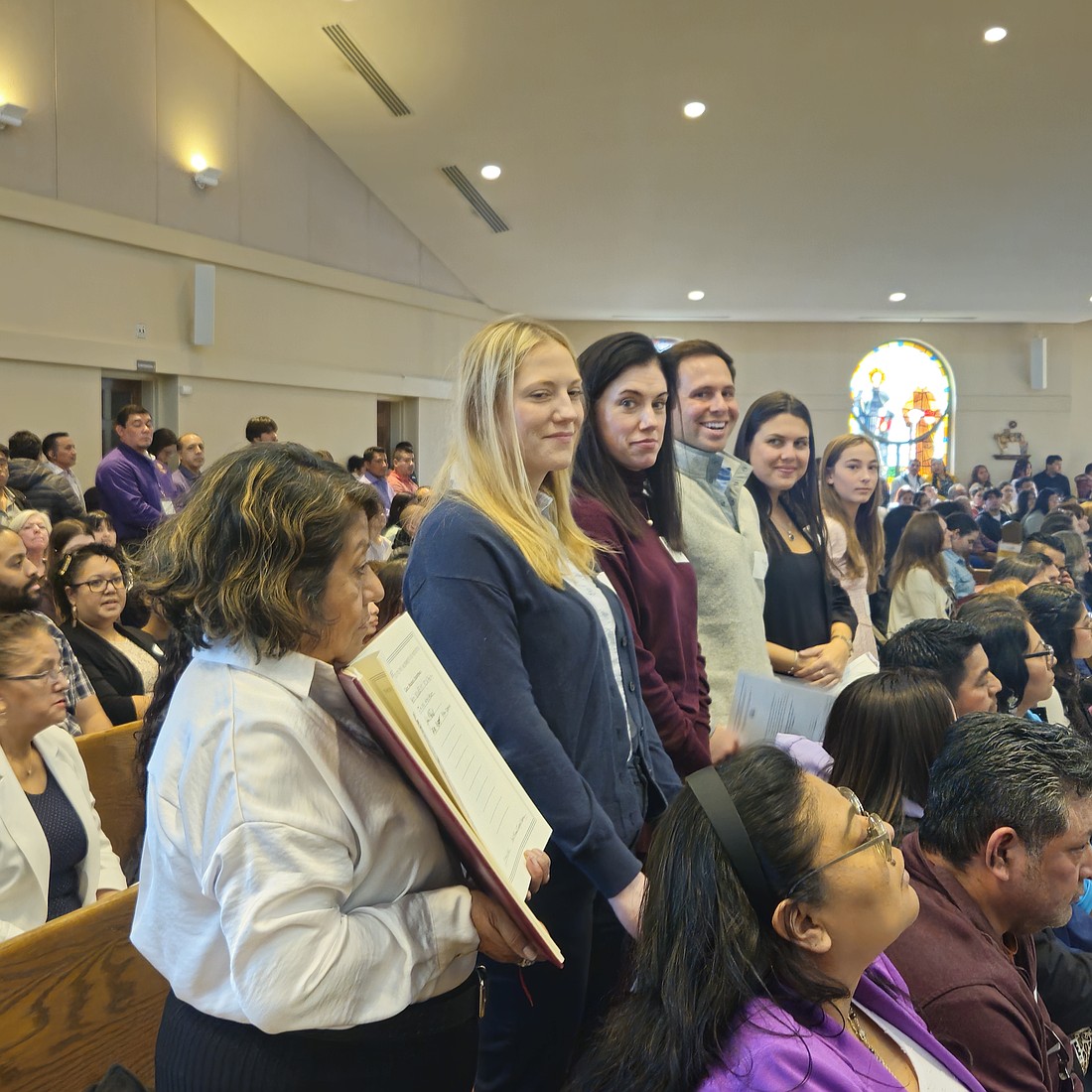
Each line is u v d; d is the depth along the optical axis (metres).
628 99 9.36
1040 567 4.08
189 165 9.38
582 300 13.94
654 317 15.12
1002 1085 1.28
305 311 10.91
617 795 1.60
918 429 16.20
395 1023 1.07
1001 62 8.68
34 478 6.23
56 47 8.12
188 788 0.99
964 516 7.62
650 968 1.03
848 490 3.35
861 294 13.67
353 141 10.77
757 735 2.04
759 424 2.70
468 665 1.42
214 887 0.96
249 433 7.77
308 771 1.00
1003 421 16.20
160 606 1.03
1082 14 8.16
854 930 1.01
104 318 8.70
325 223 11.05
